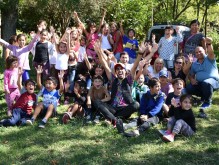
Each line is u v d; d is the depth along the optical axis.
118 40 9.24
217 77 6.98
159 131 5.41
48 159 4.69
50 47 7.69
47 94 6.29
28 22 18.55
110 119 5.96
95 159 4.64
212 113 6.64
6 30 12.24
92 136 5.49
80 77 7.39
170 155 4.80
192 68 7.23
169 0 23.97
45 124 5.97
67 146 5.12
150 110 6.03
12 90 6.60
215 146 5.01
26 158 4.74
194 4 23.36
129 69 6.84
